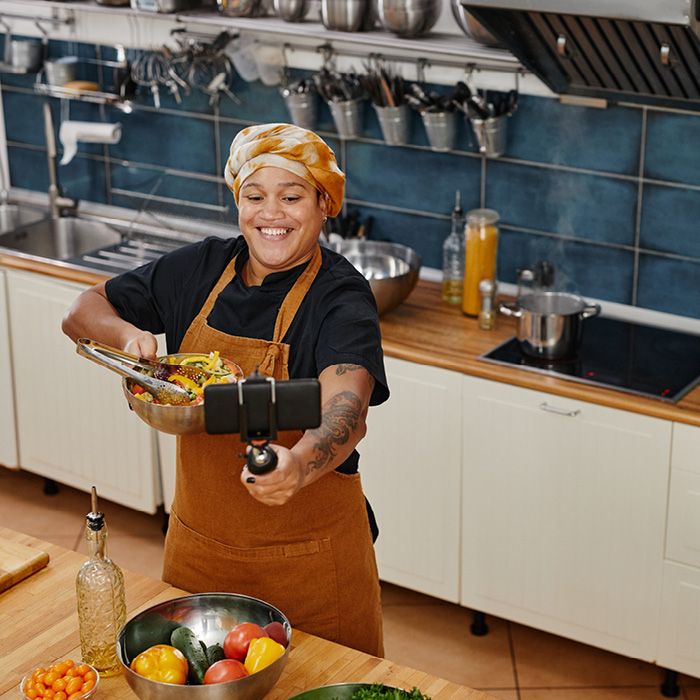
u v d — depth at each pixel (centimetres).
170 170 444
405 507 355
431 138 368
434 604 377
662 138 340
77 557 227
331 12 355
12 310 412
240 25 374
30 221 463
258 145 211
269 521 222
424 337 347
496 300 359
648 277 357
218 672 176
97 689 189
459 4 322
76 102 458
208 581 230
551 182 363
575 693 332
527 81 356
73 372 405
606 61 315
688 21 264
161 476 402
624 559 321
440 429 340
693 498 304
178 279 238
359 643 234
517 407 324
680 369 325
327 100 380
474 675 340
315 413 160
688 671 320
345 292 219
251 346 225
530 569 338
